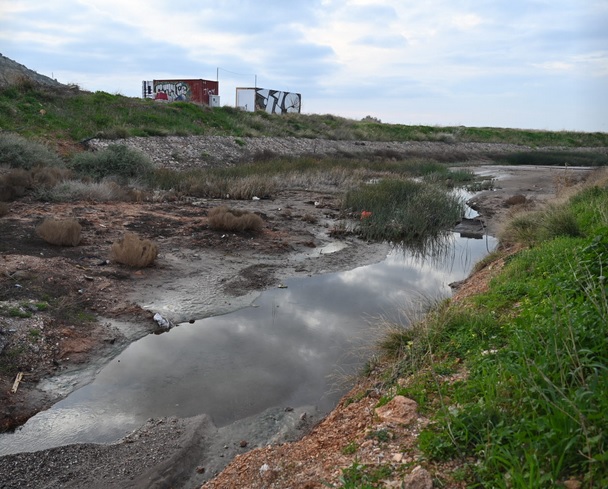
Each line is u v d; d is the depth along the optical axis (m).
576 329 3.89
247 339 6.98
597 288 4.74
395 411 3.90
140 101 31.73
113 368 6.15
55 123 23.67
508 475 2.80
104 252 9.78
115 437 4.86
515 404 3.34
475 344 4.87
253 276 9.56
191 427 4.95
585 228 8.59
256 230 12.63
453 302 6.89
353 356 6.43
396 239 13.52
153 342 6.85
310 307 8.24
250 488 3.68
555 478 2.65
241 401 5.46
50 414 5.21
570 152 49.72
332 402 5.42
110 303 7.70
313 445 4.02
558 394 3.23
